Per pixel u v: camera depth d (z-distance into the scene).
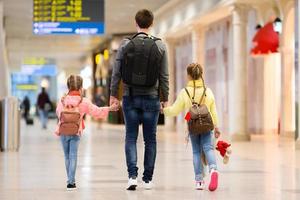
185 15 33.00
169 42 38.19
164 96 10.22
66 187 10.72
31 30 45.50
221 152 10.37
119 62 10.07
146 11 10.28
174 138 28.39
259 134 30.42
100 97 45.81
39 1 27.31
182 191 10.16
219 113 33.94
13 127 20.31
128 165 10.30
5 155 18.28
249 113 30.98
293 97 27.36
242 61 25.38
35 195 9.76
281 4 26.89
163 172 13.22
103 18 27.50
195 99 10.35
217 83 34.41
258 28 28.38
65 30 27.39
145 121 10.20
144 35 10.18
